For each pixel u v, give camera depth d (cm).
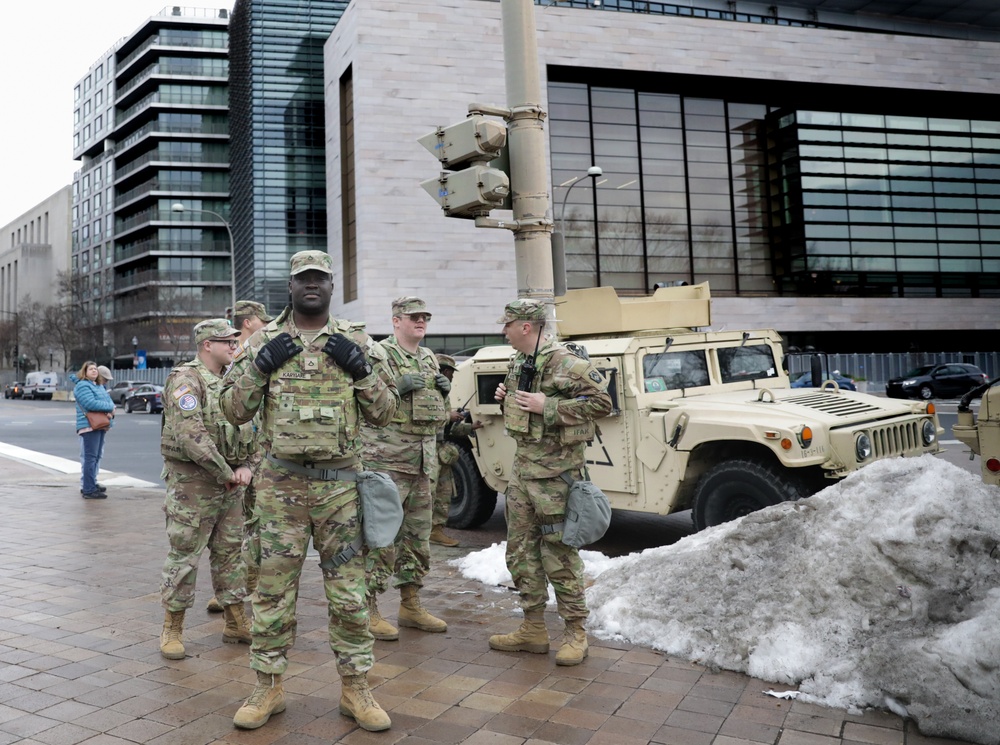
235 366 349
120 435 2183
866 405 682
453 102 3866
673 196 4344
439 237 3816
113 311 7206
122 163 8325
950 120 4766
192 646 456
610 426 701
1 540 757
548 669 414
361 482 359
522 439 431
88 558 680
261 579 351
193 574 438
